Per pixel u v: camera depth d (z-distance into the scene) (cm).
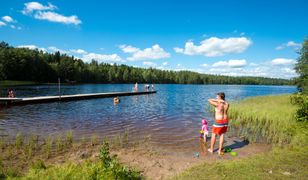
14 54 8169
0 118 1741
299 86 3200
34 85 7344
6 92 4300
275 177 622
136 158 877
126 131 1366
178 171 746
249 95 5541
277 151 905
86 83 11206
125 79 13438
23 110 2194
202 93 5984
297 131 1194
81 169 664
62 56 12644
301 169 681
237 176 636
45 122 1596
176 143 1117
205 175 655
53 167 707
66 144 1052
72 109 2330
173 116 2008
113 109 2405
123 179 627
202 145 1084
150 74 15125
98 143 1091
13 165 779
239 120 1694
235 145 1095
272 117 1688
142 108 2558
